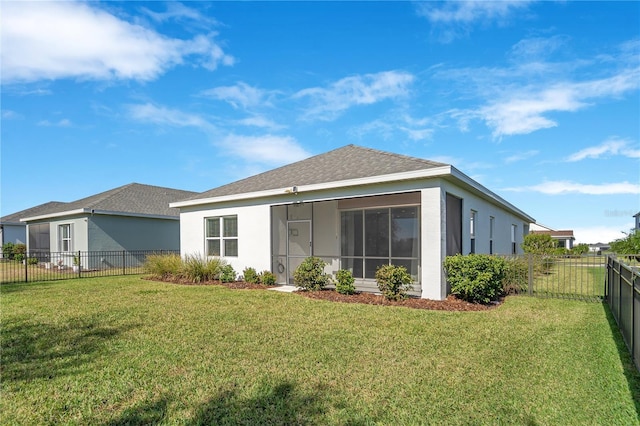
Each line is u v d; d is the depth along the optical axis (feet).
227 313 23.98
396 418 10.49
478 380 12.98
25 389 12.69
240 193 40.57
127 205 65.77
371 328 19.84
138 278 46.75
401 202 35.73
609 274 27.17
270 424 10.26
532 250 54.54
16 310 25.64
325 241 40.73
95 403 11.63
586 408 11.06
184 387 12.64
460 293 27.30
